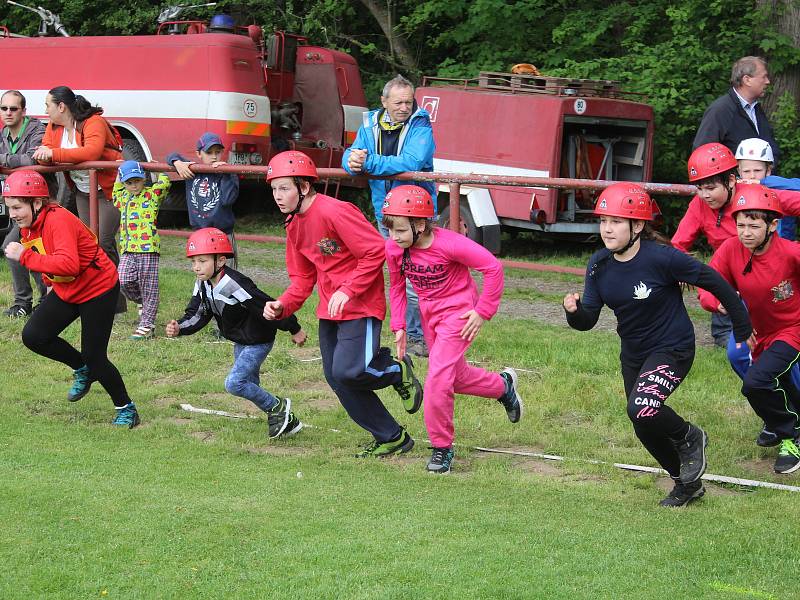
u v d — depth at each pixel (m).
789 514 5.76
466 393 7.10
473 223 16.31
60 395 8.74
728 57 17.66
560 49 19.69
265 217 21.80
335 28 23.50
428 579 4.70
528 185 8.05
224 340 10.67
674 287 5.92
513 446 7.47
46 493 5.95
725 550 5.07
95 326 7.71
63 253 7.41
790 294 6.54
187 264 15.50
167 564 4.92
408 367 7.09
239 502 5.86
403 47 23.17
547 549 5.09
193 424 8.01
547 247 18.23
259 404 7.53
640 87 17.45
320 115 19.91
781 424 6.77
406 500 5.99
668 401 8.23
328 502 5.90
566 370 9.27
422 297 6.82
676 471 6.00
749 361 7.21
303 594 4.55
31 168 11.21
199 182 10.27
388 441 7.18
